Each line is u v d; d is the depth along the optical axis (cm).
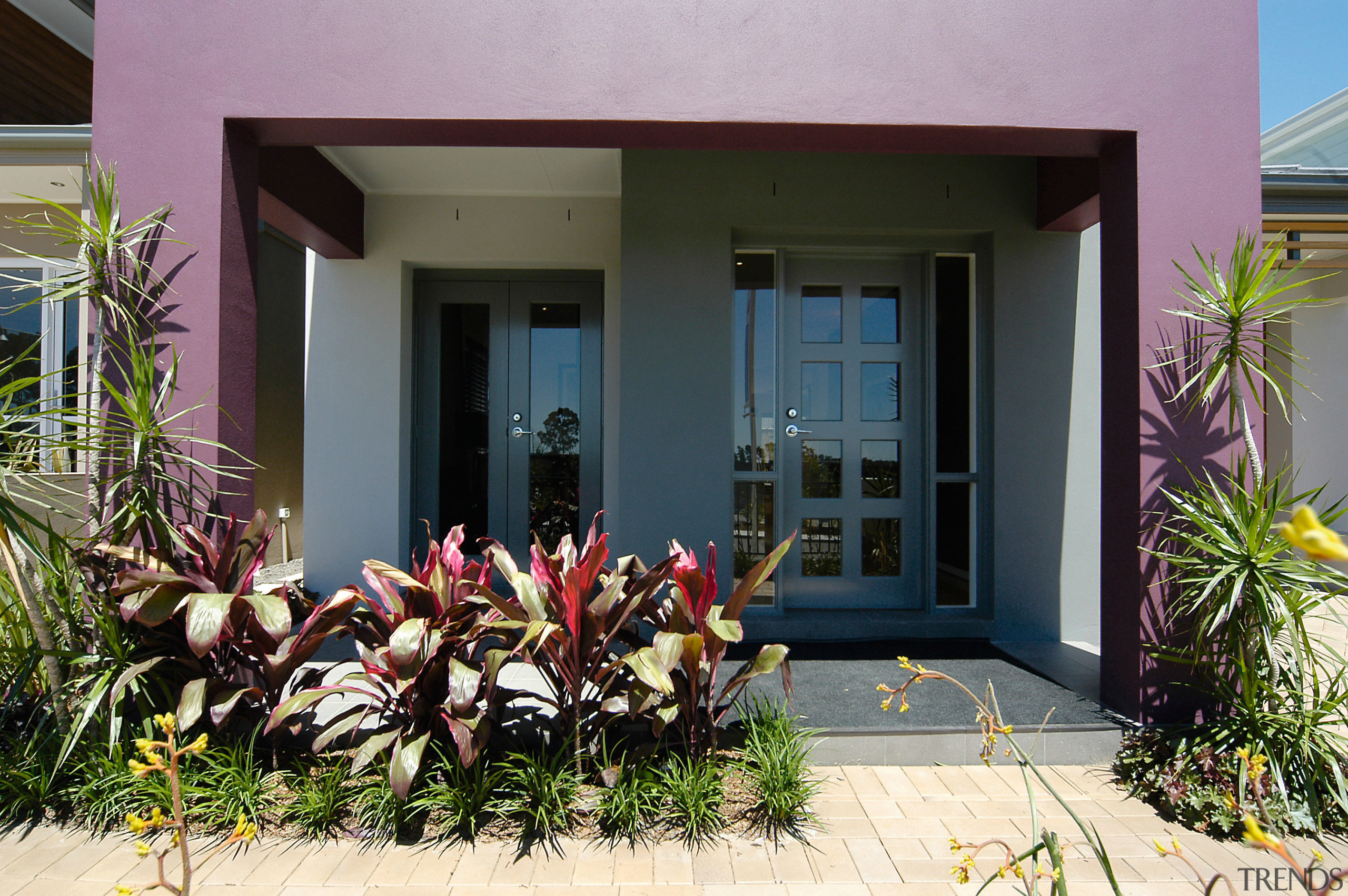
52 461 299
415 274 503
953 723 274
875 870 203
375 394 475
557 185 463
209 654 243
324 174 417
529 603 231
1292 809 224
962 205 402
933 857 210
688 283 392
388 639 246
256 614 218
